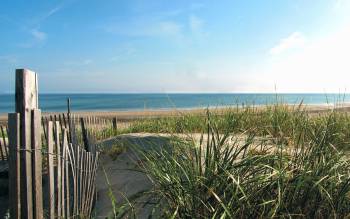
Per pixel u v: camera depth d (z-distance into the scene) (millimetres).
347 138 5164
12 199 2811
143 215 4047
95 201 5367
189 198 3383
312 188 3254
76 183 4352
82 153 4629
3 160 6887
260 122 6426
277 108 6906
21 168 2850
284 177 3410
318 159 3725
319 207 3371
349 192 3555
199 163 3590
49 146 3404
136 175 5656
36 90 3010
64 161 3904
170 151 4379
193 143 4039
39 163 3023
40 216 3045
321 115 6477
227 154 3764
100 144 7105
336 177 3531
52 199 3461
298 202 3352
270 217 3148
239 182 3418
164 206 3666
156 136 6480
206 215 3250
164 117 10758
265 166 3418
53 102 103000
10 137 2797
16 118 2781
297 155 3902
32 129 2932
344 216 3408
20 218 2855
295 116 6133
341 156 3885
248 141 3945
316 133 4395
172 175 3594
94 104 83188
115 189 5484
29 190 2896
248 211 3260
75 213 4289
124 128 11250
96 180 5914
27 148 2861
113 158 6430
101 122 10883
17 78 2812
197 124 6746
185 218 3318
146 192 3797
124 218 3988
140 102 90625
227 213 3016
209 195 3307
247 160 3592
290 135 4984
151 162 3896
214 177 3328
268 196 3381
